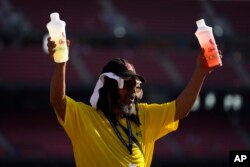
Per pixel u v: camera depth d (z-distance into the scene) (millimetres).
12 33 65812
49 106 66688
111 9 72375
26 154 63250
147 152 12297
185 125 70125
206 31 12250
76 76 66562
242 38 73062
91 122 11812
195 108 70750
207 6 75500
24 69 66000
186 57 71625
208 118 71125
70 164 63812
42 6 70250
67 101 11711
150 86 67688
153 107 12430
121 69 11906
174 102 12531
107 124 11844
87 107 11945
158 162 66562
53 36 11391
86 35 68938
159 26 71750
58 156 63469
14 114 66250
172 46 72000
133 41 70375
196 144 68500
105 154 11680
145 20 71938
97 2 72438
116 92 11859
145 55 71000
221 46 72812
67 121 11680
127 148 11805
